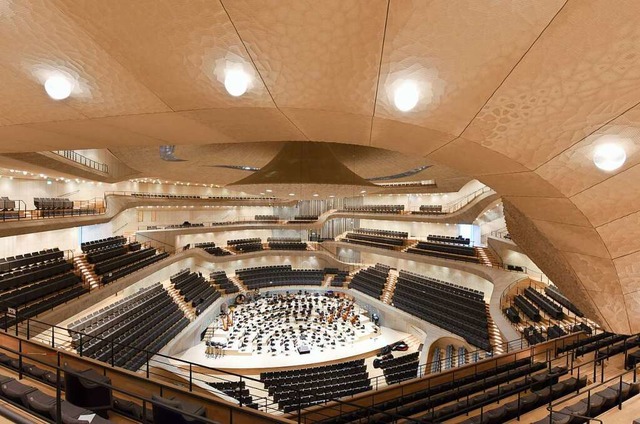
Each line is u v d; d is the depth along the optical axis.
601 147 2.75
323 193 14.46
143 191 25.03
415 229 26.91
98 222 16.66
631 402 5.71
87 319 13.33
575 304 5.58
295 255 28.20
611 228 3.60
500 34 2.15
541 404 6.16
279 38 2.38
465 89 2.55
